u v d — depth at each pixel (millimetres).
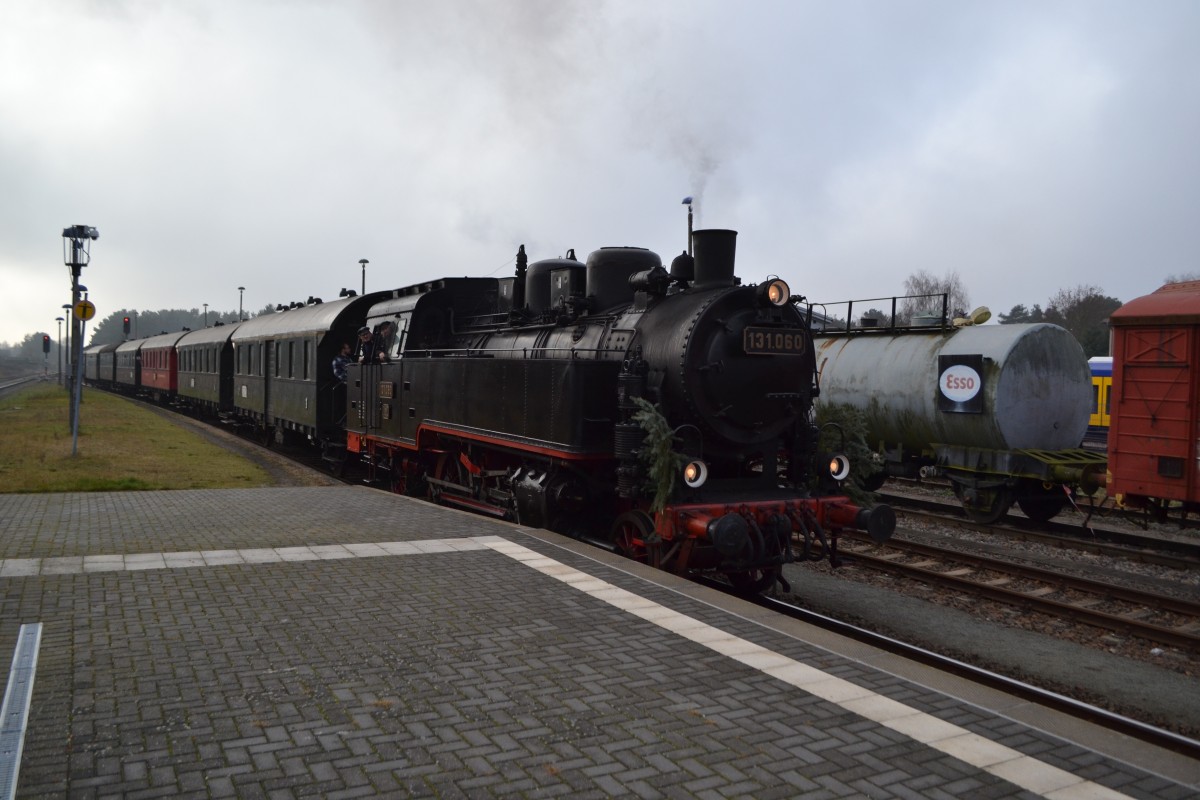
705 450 9078
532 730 4598
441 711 4816
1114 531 13438
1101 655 7707
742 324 8961
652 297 9945
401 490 15008
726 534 7773
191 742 4355
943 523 13992
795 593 9562
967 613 8969
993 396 13734
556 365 9570
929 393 14766
